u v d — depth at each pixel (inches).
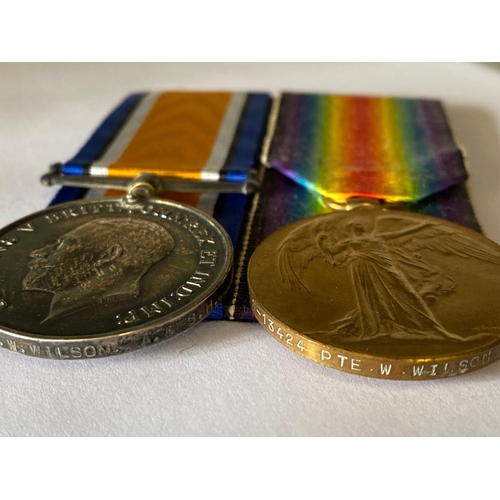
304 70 6.5
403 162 3.8
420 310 2.4
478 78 6.0
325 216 3.0
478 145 4.4
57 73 6.4
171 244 2.8
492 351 2.2
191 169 3.7
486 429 2.2
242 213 3.4
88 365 2.5
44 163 4.3
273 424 2.2
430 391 2.3
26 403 2.3
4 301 2.5
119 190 3.7
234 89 5.9
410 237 2.8
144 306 2.4
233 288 2.8
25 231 2.9
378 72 6.3
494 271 2.6
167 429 2.2
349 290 2.5
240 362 2.5
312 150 4.0
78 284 2.6
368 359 2.2
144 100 5.0
